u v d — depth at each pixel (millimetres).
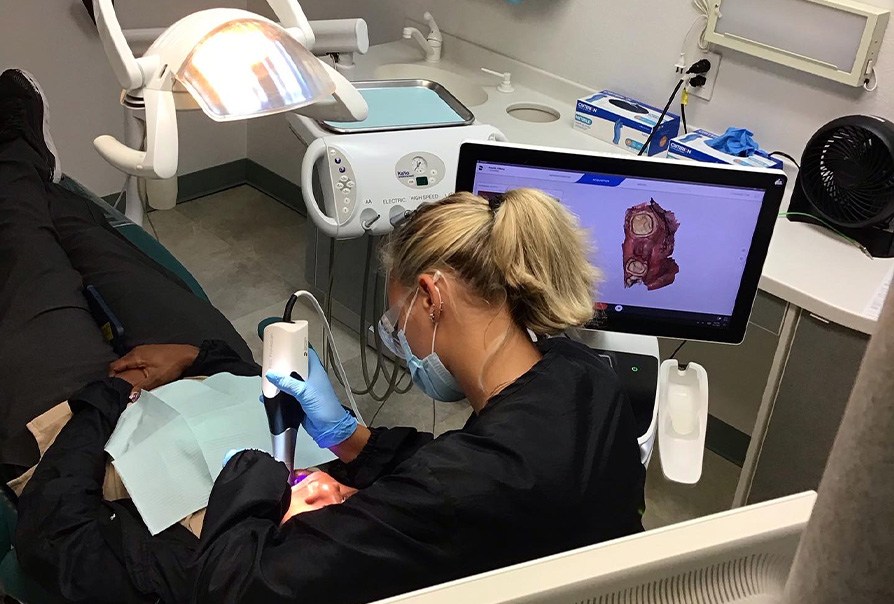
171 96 1208
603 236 1468
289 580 992
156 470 1347
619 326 1539
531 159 1412
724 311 1523
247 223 3311
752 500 1951
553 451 1050
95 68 2932
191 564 1067
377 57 2674
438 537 999
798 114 2062
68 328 1712
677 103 2279
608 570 543
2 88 2145
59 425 1481
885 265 1777
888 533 332
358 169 1851
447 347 1185
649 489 2287
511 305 1156
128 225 2121
